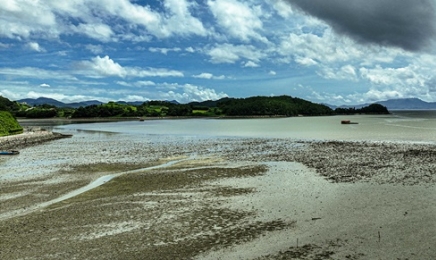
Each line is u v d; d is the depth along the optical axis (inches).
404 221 642.2
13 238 605.6
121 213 735.7
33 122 6471.5
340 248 541.6
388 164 1216.2
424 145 1801.2
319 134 2787.9
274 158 1457.9
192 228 642.2
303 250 538.6
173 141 2331.4
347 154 1504.7
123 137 2736.2
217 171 1184.8
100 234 618.5
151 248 557.3
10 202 840.3
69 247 564.1
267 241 576.4
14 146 2091.5
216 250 546.6
